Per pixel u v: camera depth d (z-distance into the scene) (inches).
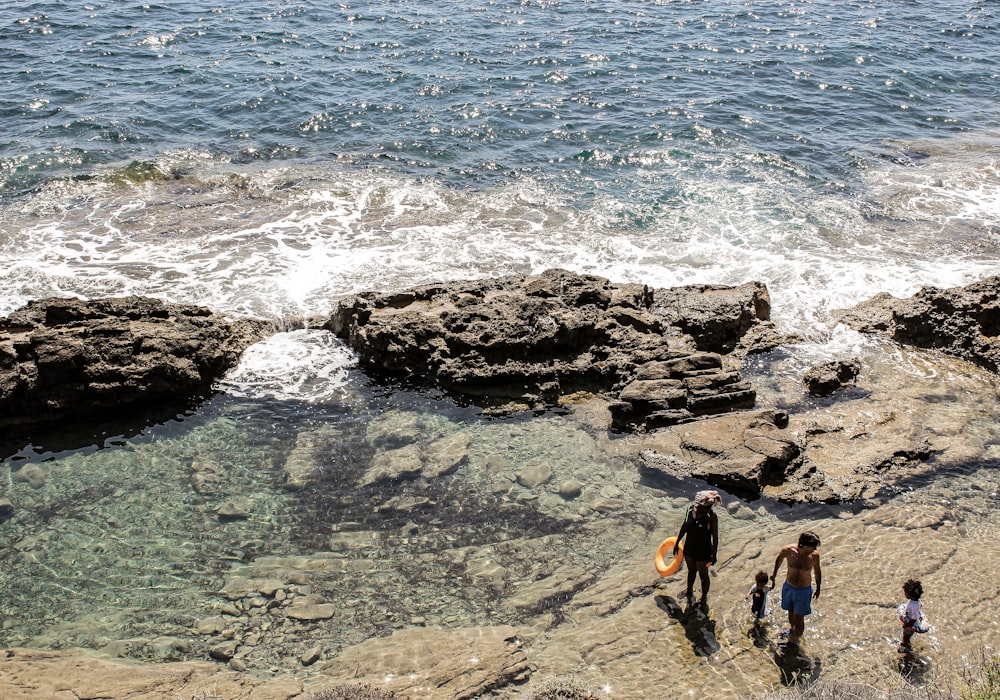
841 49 1722.4
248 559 582.9
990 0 2128.4
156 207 1070.4
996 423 714.8
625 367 775.7
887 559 569.0
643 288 860.0
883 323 852.6
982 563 561.9
